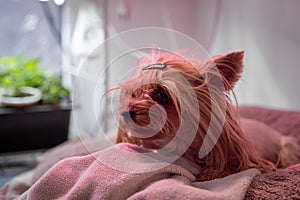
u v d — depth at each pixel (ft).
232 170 1.31
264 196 1.16
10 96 3.11
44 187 1.24
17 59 3.45
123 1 3.53
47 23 3.73
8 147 3.06
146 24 3.69
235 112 1.35
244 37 3.16
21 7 3.64
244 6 3.13
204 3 3.64
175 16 3.77
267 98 2.98
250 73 3.14
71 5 3.48
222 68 1.29
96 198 1.13
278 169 1.52
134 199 1.10
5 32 3.66
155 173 1.20
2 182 2.78
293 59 2.69
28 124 3.04
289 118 2.32
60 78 3.55
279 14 2.78
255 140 1.68
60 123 3.11
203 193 1.09
